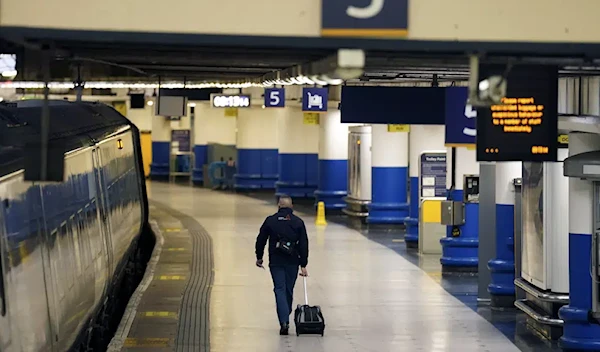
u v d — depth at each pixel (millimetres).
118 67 27125
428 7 14461
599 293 25828
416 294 37094
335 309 33750
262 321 31172
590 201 25641
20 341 16156
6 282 15633
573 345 26016
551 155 21047
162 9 14078
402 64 20422
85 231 24875
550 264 28453
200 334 28531
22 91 47188
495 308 33938
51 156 15078
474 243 42156
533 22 14688
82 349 23922
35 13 13820
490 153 21000
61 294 20109
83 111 35062
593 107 24312
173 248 49844
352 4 14141
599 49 14828
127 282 39625
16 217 17125
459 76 33750
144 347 26375
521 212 31875
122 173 38031
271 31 14172
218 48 17141
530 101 20906
